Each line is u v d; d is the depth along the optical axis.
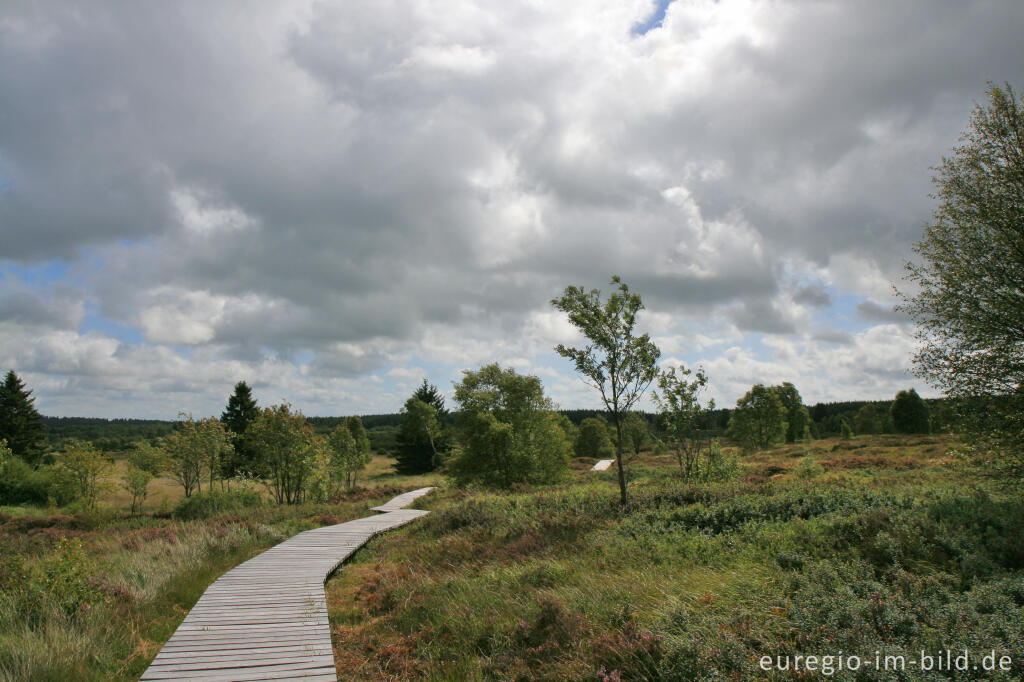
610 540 10.26
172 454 34.53
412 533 16.52
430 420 60.72
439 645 6.86
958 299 11.75
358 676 6.32
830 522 9.20
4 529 20.06
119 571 10.14
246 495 27.62
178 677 6.04
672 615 5.93
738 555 8.48
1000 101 11.92
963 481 13.09
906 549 7.64
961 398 11.61
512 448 30.58
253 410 59.16
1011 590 5.84
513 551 10.83
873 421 61.66
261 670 6.23
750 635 5.13
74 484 29.20
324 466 31.86
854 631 4.80
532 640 6.27
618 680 4.89
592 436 61.53
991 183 11.84
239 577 10.79
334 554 13.21
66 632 7.09
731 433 54.25
